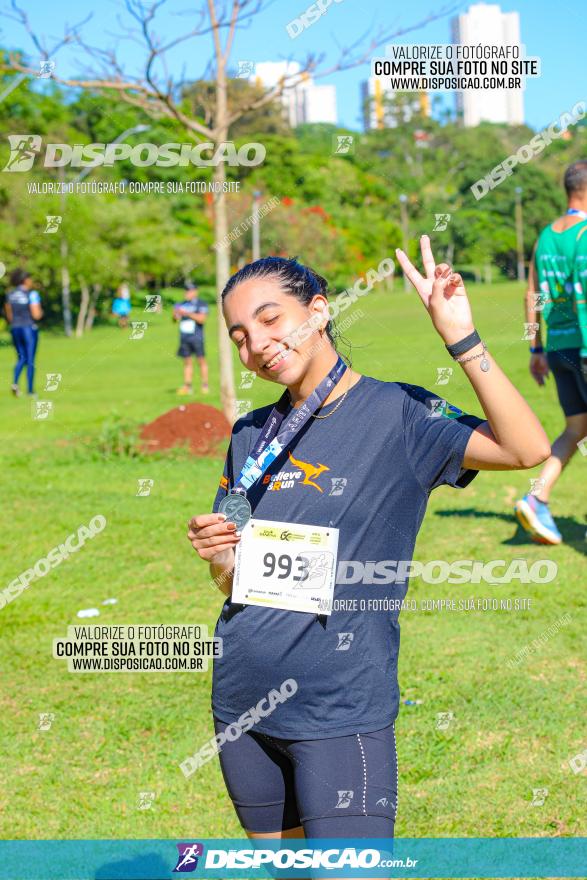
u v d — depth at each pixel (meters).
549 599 5.11
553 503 7.18
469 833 3.06
